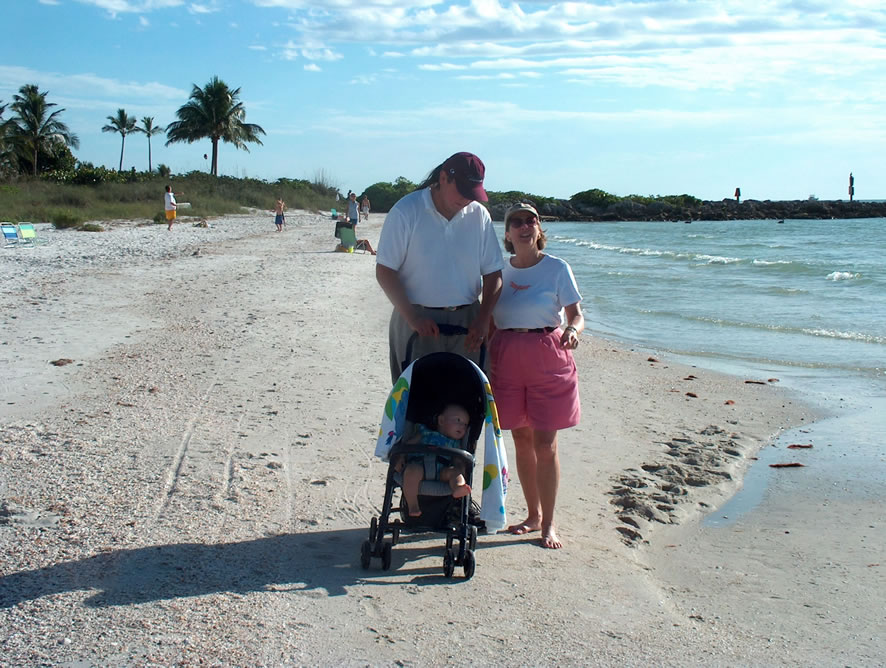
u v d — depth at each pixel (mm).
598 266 28875
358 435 6742
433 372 4520
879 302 17500
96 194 51281
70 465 5641
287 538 4648
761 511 5812
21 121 68500
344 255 25047
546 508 4852
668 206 105562
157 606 3742
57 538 4445
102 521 4719
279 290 16047
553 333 4762
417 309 4609
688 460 6848
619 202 105438
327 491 5453
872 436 7719
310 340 10938
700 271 26234
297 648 3453
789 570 4758
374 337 11398
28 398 7410
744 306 17344
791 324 14789
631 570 4574
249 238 32062
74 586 3902
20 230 25422
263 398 7809
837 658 3625
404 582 4199
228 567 4211
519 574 4398
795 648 3715
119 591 3871
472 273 4594
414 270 4551
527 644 3596
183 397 7699
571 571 4480
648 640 3707
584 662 3465
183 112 76438
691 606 4195
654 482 6262
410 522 4340
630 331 14406
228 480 5527
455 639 3605
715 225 85812
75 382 8078
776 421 8281
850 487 6309
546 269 4770
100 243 25953
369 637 3580
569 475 6316
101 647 3371
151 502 5055
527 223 4746
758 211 107875
